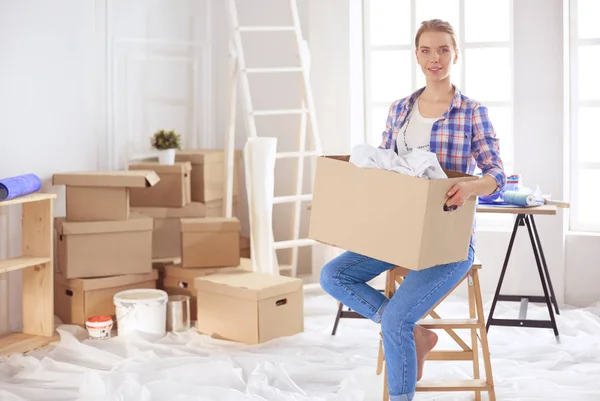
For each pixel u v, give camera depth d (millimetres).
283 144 5301
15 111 3998
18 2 3980
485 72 4914
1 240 3971
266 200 4520
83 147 4473
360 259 2758
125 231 4160
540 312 4293
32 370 3373
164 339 3896
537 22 4508
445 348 3701
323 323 4250
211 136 5398
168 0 5023
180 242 4348
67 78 4332
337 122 4988
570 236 4559
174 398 2998
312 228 2738
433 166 2490
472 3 4902
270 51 5289
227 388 3076
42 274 3922
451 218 2492
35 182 3801
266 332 3805
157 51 4969
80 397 3070
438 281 2584
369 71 5184
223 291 3857
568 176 4684
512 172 4875
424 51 2723
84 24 4434
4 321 3998
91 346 3725
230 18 4754
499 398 3029
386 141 2906
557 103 4516
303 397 3033
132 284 4223
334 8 4934
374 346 3770
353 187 2598
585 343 3740
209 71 5355
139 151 4891
